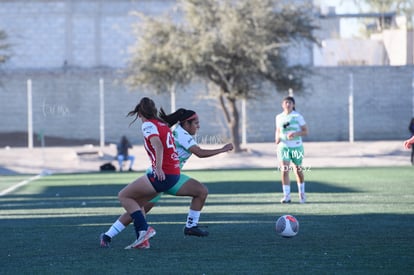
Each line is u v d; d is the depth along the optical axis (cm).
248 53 10200
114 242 2961
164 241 2942
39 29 15100
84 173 8744
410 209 4075
